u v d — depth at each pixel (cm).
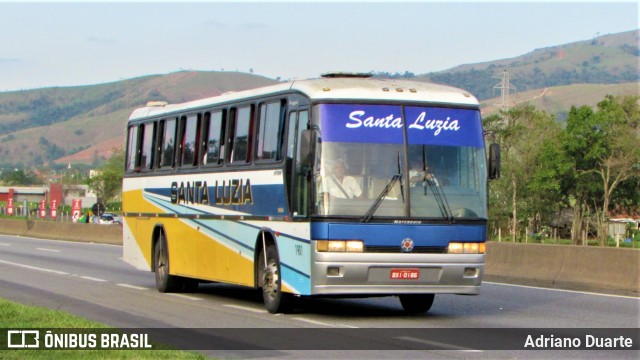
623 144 8644
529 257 2620
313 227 1678
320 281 1670
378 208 1686
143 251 2495
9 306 1778
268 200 1855
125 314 1864
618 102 9000
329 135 1694
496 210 9362
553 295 2223
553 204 9262
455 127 1755
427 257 1700
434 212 1709
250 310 1944
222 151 2069
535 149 9225
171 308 1981
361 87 1739
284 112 1820
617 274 2353
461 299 2145
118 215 11294
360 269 1670
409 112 1736
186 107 2272
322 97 1712
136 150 2559
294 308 1884
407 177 1709
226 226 2033
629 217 9825
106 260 3656
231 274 2019
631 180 9050
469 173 1748
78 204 9206
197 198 2177
